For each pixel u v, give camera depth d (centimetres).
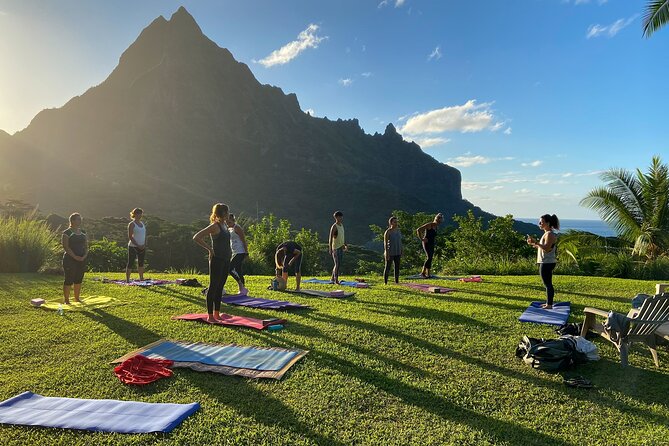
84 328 655
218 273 702
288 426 371
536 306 870
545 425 388
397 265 1234
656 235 1716
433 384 468
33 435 349
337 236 1212
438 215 1420
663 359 569
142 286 1076
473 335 652
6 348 558
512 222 2195
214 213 706
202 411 392
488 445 351
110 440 340
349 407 409
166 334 632
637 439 366
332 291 1004
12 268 1331
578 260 1762
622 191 1798
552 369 513
